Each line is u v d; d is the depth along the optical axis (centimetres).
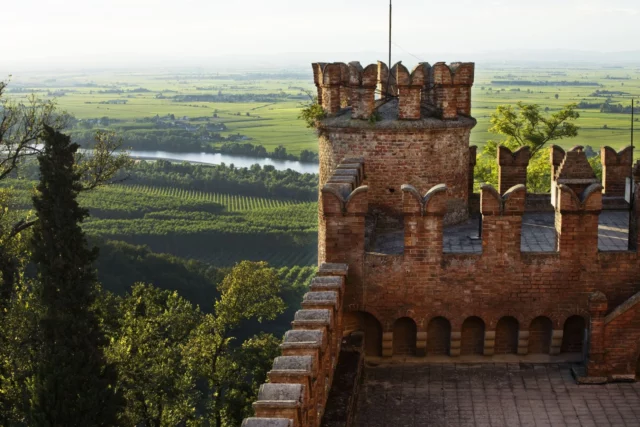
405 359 2514
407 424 2194
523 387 2355
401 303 2473
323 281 2284
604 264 2425
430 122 2822
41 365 3494
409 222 2431
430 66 2930
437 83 2842
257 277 5406
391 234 2834
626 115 16038
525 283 2442
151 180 18500
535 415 2220
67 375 3438
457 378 2416
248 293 5350
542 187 6222
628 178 3075
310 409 1717
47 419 3409
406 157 2845
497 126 6494
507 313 2461
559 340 2469
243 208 16762
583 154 2445
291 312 9500
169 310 5347
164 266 9550
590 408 2239
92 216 14575
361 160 2850
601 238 2738
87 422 3412
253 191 18350
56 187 3681
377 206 2889
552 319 2453
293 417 1529
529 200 3164
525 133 6419
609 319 2303
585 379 2336
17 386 3994
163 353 4669
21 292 4472
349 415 1998
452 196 2934
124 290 8650
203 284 9619
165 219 14600
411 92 2812
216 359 5144
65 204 3700
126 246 9700
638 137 11794
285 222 14962
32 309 4109
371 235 2647
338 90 2933
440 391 2352
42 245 3669
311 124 2972
